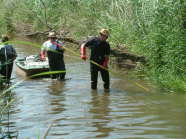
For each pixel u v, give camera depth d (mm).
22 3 32500
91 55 13594
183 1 15320
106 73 13648
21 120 9797
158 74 14836
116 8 21109
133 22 19094
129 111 10648
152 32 16375
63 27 26125
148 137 8539
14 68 18609
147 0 17438
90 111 10703
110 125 9422
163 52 15312
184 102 11531
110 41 19438
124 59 17594
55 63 15695
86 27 23781
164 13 16078
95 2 23906
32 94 12914
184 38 14789
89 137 8555
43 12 28781
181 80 13500
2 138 7395
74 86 14305
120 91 13273
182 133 8797
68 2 27438
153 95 12531
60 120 9859
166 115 10203
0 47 14812
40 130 9031
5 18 32688
